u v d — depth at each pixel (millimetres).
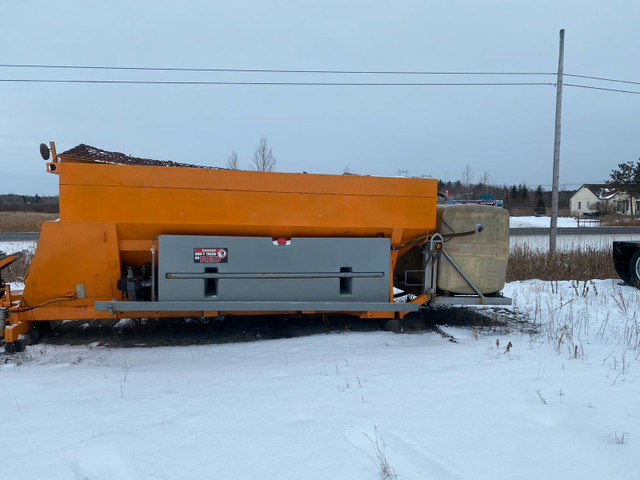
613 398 3861
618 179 44281
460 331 6520
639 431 3285
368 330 6594
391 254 6148
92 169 5258
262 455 3035
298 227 5703
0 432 3357
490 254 6426
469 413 3604
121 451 3080
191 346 5852
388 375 4484
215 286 5719
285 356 5250
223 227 5539
